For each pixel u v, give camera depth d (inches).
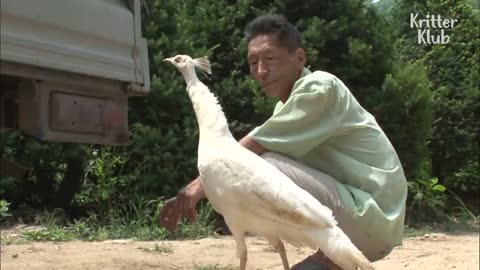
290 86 150.9
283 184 133.3
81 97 115.0
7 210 326.3
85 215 345.7
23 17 100.4
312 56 377.4
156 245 269.6
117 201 344.2
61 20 107.4
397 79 396.5
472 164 523.2
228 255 262.2
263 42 147.6
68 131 112.0
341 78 393.4
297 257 254.7
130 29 125.6
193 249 273.1
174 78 360.2
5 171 152.3
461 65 520.7
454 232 394.0
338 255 128.6
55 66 105.9
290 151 143.2
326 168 148.9
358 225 141.8
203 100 143.4
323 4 396.2
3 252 248.7
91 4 114.9
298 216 130.6
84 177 355.9
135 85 127.2
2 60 97.7
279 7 395.2
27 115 106.3
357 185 146.6
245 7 388.8
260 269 229.8
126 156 349.1
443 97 502.3
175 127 354.3
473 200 532.1
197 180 146.2
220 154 136.4
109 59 118.8
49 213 335.0
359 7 401.4
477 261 261.6
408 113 397.4
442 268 244.2
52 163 358.3
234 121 365.1
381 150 148.3
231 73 373.4
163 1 372.2
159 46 356.5
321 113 143.0
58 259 236.1
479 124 510.3
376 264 252.5
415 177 432.5
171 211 147.1
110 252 254.5
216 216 340.5
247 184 132.9
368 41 400.2
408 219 419.8
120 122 124.6
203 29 382.6
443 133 505.7
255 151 145.3
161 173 340.2
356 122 147.3
